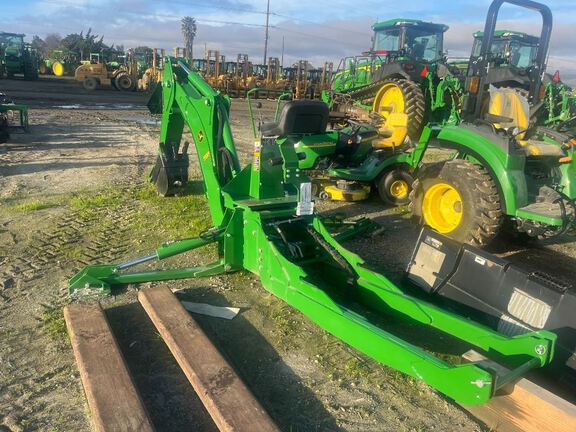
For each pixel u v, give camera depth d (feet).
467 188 17.95
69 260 16.52
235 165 16.44
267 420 8.94
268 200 15.15
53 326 12.57
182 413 9.93
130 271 15.79
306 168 25.68
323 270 14.89
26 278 15.14
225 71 105.19
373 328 10.83
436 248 14.26
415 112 37.42
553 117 37.09
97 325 11.84
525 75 34.78
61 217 20.61
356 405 10.44
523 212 16.80
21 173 27.71
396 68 39.91
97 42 161.89
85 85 97.09
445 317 11.26
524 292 12.06
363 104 46.11
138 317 13.23
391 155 24.97
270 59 106.32
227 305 14.07
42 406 9.95
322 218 19.53
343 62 54.39
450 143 19.54
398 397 10.77
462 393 8.96
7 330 12.37
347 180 24.66
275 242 14.20
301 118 18.72
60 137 40.14
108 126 48.03
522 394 9.25
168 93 20.89
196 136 18.02
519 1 19.92
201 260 16.97
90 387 9.62
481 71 20.48
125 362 10.53
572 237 22.29
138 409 9.11
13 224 19.62
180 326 11.89
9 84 95.61
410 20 46.16
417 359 9.73
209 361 10.55
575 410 8.61
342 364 11.76
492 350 10.37
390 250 19.16
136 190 24.91
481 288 13.01
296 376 11.25
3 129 36.45
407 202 25.00
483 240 17.87
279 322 13.30
